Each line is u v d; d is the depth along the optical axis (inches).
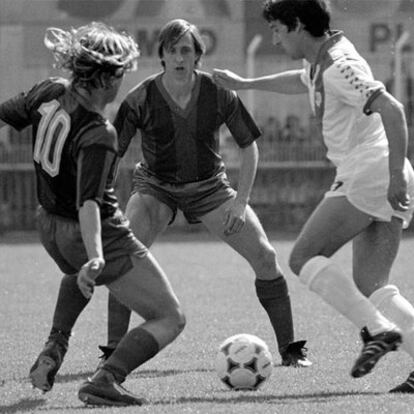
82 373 807.7
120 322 839.7
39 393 705.0
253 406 622.2
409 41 2383.1
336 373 773.3
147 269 633.6
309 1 676.7
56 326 688.4
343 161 677.3
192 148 824.3
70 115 603.8
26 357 887.7
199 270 1683.1
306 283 669.9
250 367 703.1
